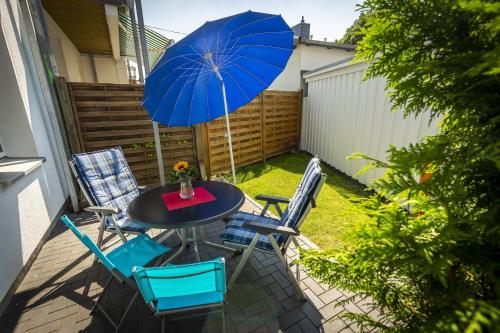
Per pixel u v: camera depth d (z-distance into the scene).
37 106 3.26
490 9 0.41
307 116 6.72
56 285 2.16
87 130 3.79
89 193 2.55
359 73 4.42
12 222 2.24
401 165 0.66
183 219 1.90
